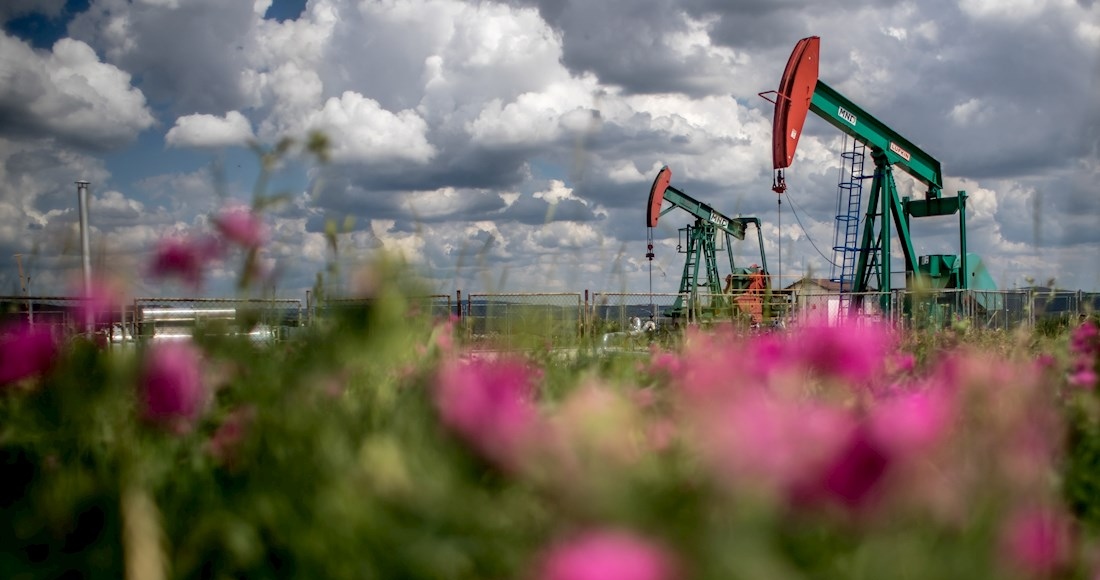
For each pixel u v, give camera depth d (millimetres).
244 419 1525
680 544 780
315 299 1801
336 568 1012
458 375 1360
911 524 903
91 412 1641
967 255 27469
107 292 1793
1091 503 1430
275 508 1145
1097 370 2660
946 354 2709
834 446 889
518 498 1035
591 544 780
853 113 26766
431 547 983
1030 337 3027
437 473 1140
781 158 24016
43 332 1806
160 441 1587
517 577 885
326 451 1242
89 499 1394
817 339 1755
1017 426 1030
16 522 1391
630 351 3059
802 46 24391
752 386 1369
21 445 1676
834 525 881
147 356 1675
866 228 28172
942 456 948
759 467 895
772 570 789
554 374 2154
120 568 1227
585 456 997
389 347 1714
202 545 1178
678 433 1161
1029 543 896
